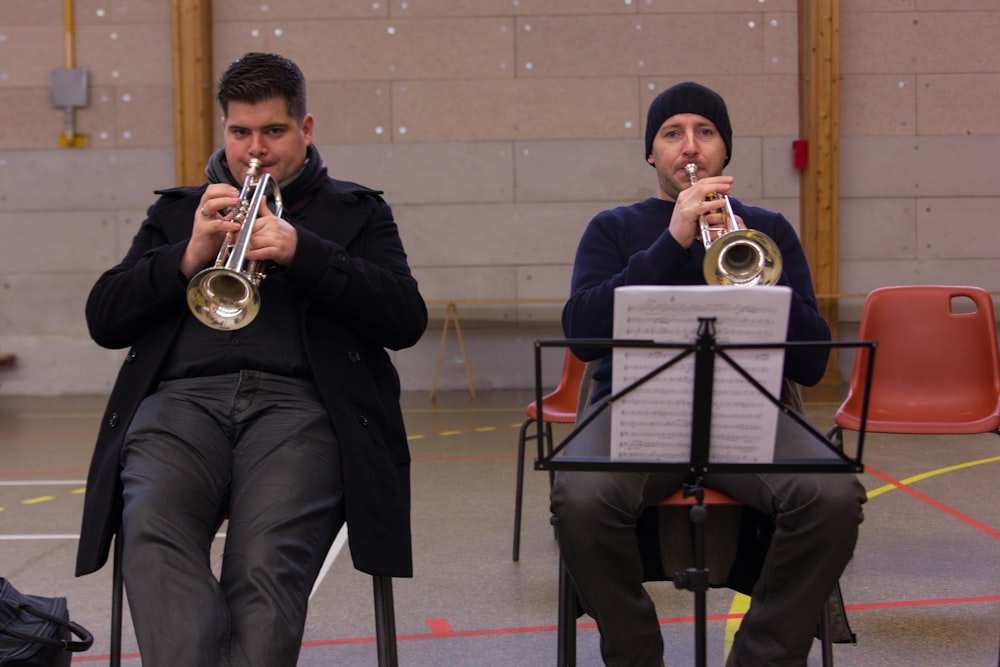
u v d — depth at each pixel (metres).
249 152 2.51
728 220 2.55
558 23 9.87
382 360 2.56
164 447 2.25
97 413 8.75
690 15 9.84
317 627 3.35
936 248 9.92
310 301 2.44
